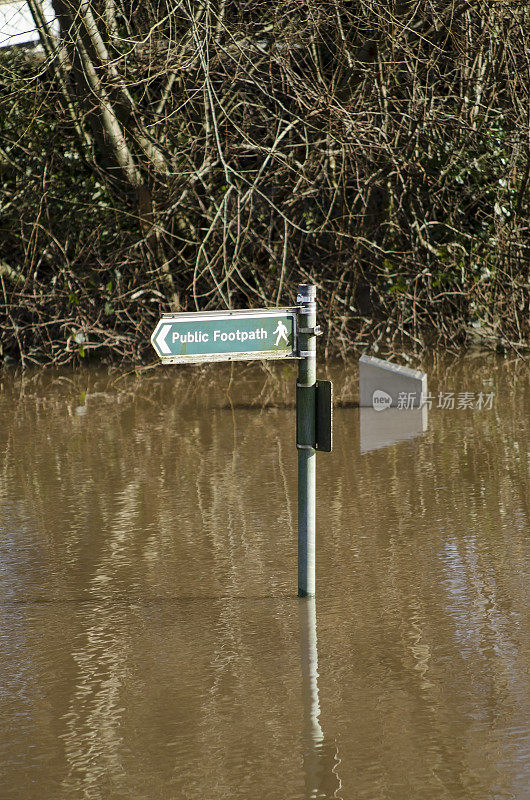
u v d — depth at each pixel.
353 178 14.17
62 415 10.47
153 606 5.11
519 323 14.92
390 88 14.41
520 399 10.64
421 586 5.29
